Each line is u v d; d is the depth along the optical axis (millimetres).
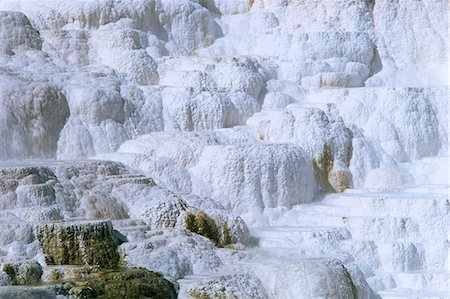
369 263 30016
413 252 30344
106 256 24969
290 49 38219
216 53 38469
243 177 31188
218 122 33906
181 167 30953
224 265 26500
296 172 32031
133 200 28172
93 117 31641
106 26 36562
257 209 31250
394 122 35688
